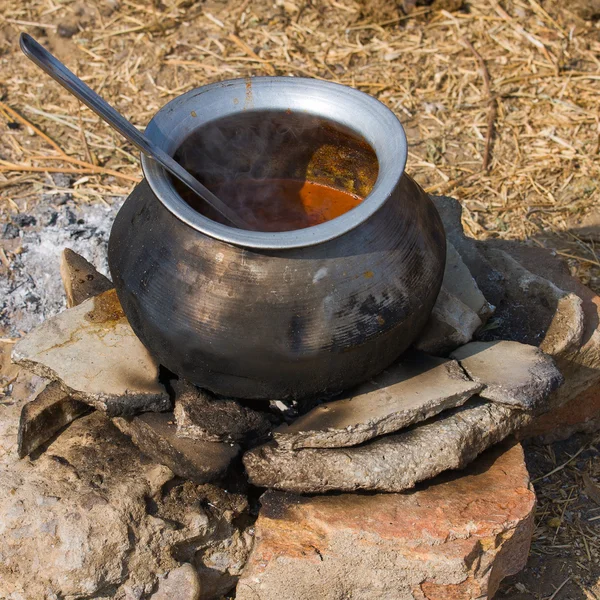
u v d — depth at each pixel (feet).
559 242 5.52
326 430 4.10
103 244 5.35
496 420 4.24
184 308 3.95
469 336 4.41
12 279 5.22
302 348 3.92
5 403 4.79
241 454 4.15
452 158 5.87
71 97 6.10
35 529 4.09
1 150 5.80
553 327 4.59
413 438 4.17
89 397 4.18
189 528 4.16
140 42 6.43
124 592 4.10
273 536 4.11
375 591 4.11
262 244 3.79
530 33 6.52
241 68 6.27
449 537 4.06
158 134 4.09
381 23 6.60
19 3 6.71
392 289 3.99
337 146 4.32
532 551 4.50
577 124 6.01
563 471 4.73
